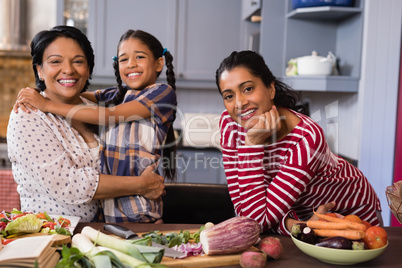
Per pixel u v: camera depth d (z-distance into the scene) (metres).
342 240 1.09
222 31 3.75
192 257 1.14
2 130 4.15
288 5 3.13
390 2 2.63
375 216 1.61
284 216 1.37
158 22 3.71
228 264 1.13
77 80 1.59
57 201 1.54
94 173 1.52
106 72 3.70
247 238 1.15
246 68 1.35
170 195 1.91
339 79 2.77
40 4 4.03
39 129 1.51
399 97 2.65
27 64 4.19
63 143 1.55
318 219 1.29
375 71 2.68
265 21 3.19
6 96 4.21
